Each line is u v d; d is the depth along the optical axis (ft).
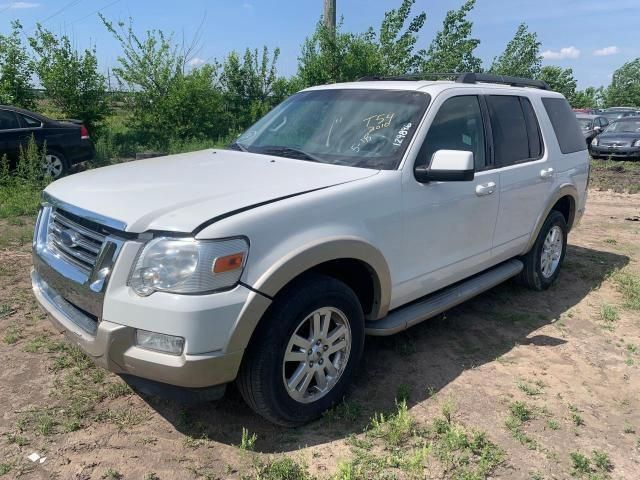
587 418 10.98
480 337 14.44
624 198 36.65
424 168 11.85
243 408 10.79
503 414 10.95
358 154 12.10
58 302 10.34
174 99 59.21
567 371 12.82
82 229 9.48
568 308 16.74
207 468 9.09
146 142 58.54
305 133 13.35
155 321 8.45
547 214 16.83
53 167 35.86
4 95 51.16
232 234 8.64
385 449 9.69
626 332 15.12
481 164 14.02
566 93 120.98
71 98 53.47
